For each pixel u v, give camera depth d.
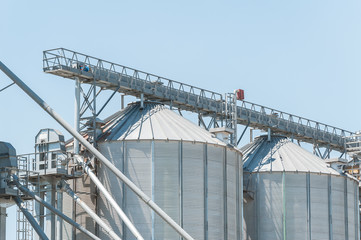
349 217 105.06
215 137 91.38
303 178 102.19
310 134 120.69
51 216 80.75
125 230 83.69
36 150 83.06
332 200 103.00
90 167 86.81
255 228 102.00
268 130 109.69
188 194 84.94
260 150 107.31
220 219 87.25
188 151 85.94
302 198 101.69
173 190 84.44
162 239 83.06
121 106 96.31
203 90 103.38
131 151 85.12
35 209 82.38
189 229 84.25
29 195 76.38
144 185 84.12
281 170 102.19
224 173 89.06
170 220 73.88
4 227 74.62
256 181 102.81
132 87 92.62
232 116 104.56
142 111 90.62
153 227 83.19
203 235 85.12
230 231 88.88
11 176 76.25
